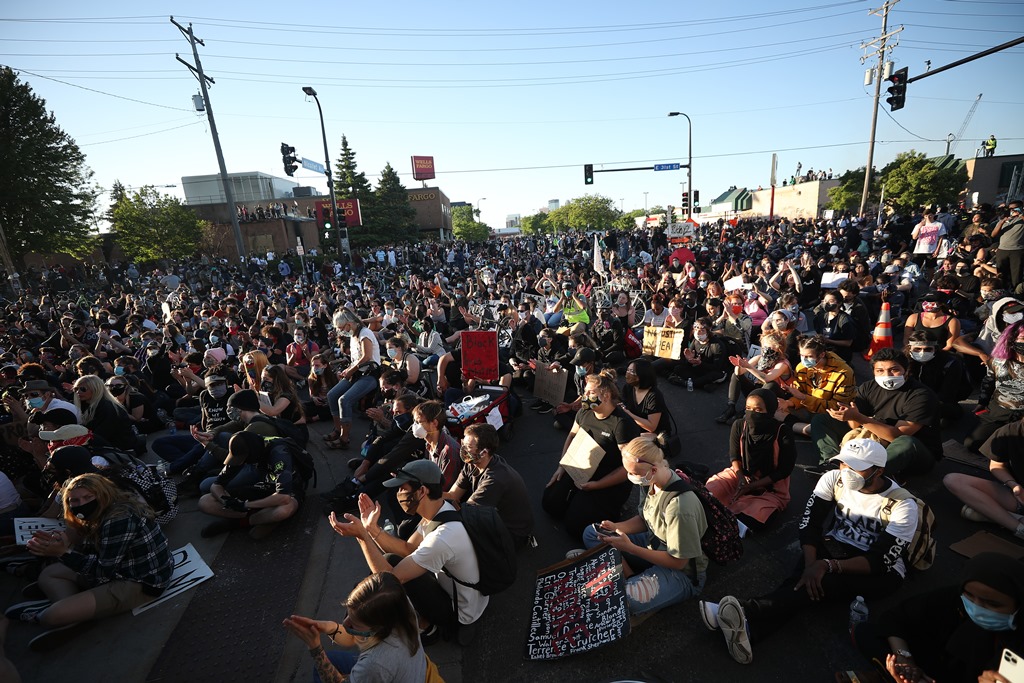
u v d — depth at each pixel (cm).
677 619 337
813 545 327
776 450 416
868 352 767
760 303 962
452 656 321
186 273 2925
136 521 363
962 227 1853
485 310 1198
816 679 284
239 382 777
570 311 1023
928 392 434
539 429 684
